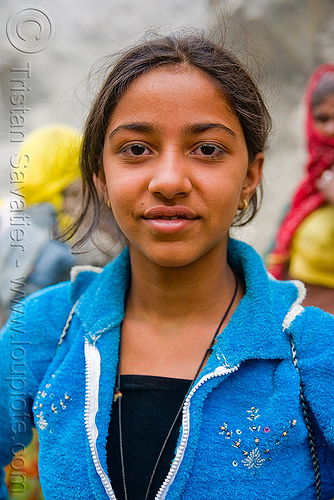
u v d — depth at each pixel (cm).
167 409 126
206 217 121
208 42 135
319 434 122
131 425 126
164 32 154
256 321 127
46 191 265
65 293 151
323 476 122
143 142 122
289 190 540
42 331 144
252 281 134
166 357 132
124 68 128
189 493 116
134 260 138
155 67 123
